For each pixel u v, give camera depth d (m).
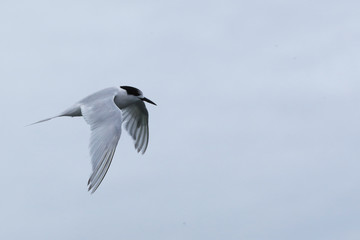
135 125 18.28
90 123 15.27
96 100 15.78
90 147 14.84
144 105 17.86
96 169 14.49
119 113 15.29
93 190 14.24
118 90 17.12
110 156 14.64
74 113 15.87
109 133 14.91
